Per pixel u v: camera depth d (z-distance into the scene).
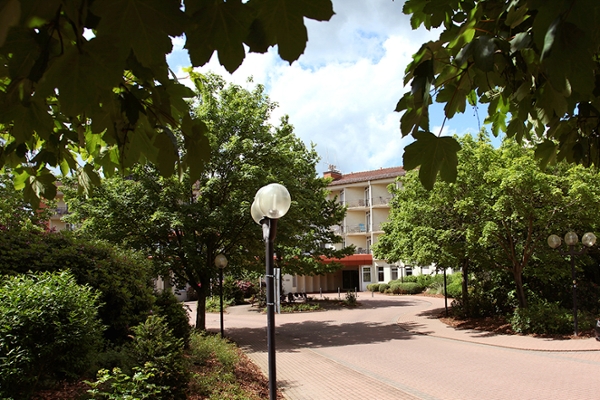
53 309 5.16
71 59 1.03
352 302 29.89
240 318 24.50
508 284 18.67
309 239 26.02
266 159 15.42
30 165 2.67
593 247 17.89
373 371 10.20
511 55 1.73
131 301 9.54
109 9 0.96
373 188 46.25
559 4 1.12
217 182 14.08
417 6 1.95
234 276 16.97
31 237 8.61
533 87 2.04
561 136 2.60
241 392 7.45
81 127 2.23
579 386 8.40
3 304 4.99
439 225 17.16
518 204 13.75
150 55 1.04
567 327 14.09
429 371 10.08
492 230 14.05
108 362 6.85
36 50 1.09
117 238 13.78
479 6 1.42
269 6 1.02
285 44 1.07
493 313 18.53
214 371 8.49
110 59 1.04
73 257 8.74
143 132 1.92
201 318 15.59
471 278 21.81
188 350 9.86
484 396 7.97
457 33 1.49
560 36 1.15
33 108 1.55
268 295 5.13
